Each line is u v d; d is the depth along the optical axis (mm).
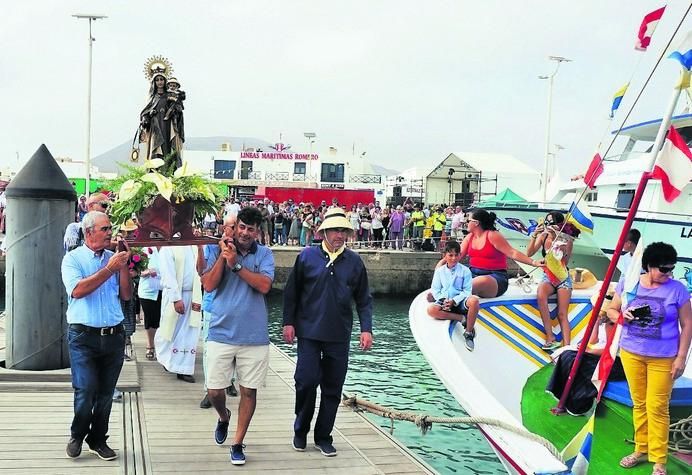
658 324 4492
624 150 15734
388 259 23469
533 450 4285
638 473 4613
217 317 4914
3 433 5281
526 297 7410
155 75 10352
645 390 4617
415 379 11898
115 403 6441
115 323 4684
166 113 10328
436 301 6719
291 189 37188
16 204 6762
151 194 4637
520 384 6465
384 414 6184
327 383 5297
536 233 7906
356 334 16672
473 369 6285
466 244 7379
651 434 4535
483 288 6969
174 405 6477
